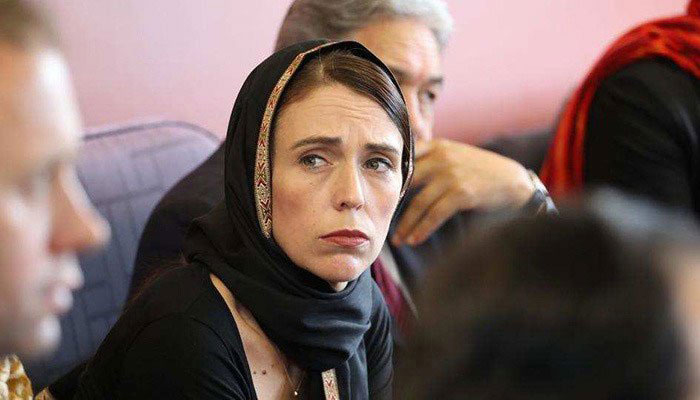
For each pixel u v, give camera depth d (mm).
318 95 2873
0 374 3129
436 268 1484
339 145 2844
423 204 4137
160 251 4172
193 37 6324
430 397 1377
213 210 3262
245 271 3027
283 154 2904
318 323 3035
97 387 3047
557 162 5016
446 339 1373
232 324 3006
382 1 4273
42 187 1566
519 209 4148
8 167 1521
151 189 5320
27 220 1541
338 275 2885
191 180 4363
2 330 1567
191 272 3086
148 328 2959
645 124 4738
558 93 8164
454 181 4141
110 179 5195
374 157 2891
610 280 1285
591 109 4914
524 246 1360
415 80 4324
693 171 4773
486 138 7832
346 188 2836
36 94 1543
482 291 1355
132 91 6145
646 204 1554
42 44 1570
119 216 5164
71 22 5859
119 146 5340
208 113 6453
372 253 2914
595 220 1360
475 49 7660
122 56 6082
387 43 4281
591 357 1259
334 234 2857
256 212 2980
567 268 1312
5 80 1521
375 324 3383
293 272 3008
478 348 1329
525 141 7309
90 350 4961
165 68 6250
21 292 1547
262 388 3070
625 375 1246
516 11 7801
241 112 3021
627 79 4816
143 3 6113
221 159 4465
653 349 1239
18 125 1524
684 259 1296
